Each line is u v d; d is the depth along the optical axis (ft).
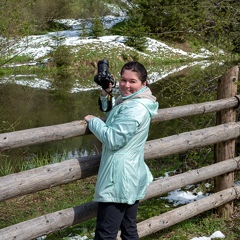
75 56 78.33
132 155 8.86
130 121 8.52
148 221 11.80
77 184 20.02
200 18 19.54
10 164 23.79
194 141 12.57
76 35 92.53
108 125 8.96
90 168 10.17
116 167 8.73
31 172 9.21
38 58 76.18
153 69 63.52
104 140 8.63
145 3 21.49
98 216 9.29
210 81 20.44
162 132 29.66
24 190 9.04
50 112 41.14
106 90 9.89
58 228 9.91
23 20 29.73
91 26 97.04
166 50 79.77
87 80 65.05
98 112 41.09
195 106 12.60
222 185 14.07
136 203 9.62
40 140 9.23
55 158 25.22
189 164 20.51
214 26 19.47
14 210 16.78
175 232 13.26
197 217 14.17
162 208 15.35
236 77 13.75
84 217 10.36
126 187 8.75
